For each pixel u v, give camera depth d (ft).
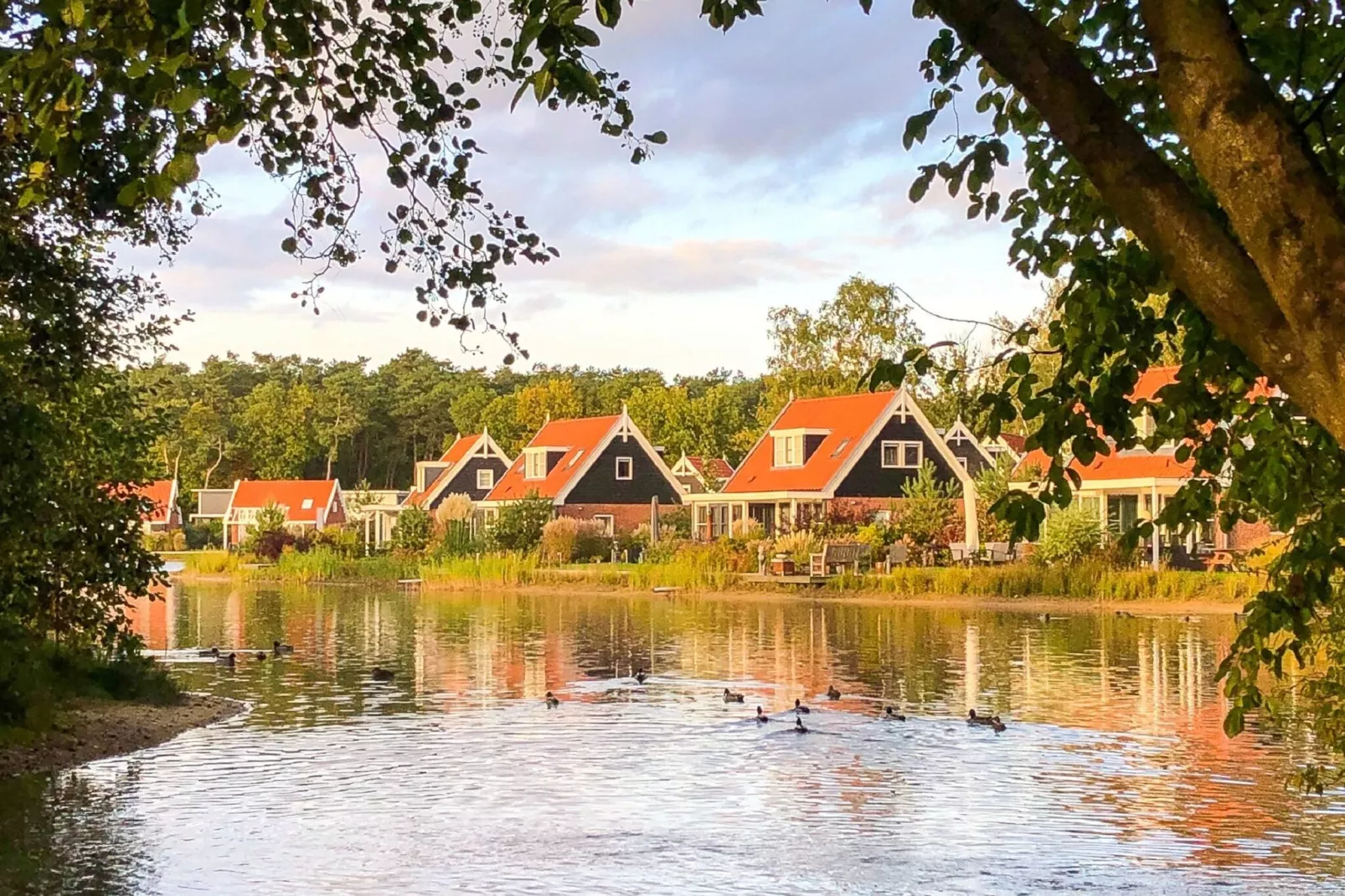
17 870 32.96
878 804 40.52
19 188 29.71
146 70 16.61
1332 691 26.07
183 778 44.57
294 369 449.89
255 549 238.07
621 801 41.16
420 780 44.42
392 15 23.39
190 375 427.74
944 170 18.95
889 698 63.62
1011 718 56.95
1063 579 128.26
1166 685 67.10
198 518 346.74
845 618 114.21
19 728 49.01
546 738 52.85
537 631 104.27
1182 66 11.50
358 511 277.44
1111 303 17.44
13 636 50.21
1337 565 18.88
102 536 49.90
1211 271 11.47
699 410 351.67
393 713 59.77
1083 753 48.57
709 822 38.34
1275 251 10.93
